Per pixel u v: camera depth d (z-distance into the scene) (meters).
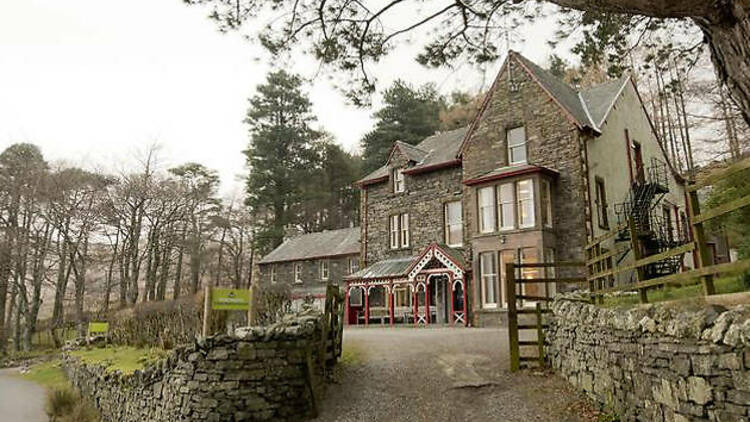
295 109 50.09
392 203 25.98
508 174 19.81
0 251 33.31
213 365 8.92
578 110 21.23
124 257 35.28
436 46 9.54
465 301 20.67
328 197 50.12
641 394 6.09
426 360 11.48
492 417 8.14
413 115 43.91
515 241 19.50
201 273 48.41
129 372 12.41
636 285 6.85
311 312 11.23
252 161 48.19
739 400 4.16
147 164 35.53
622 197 21.06
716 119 22.28
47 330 39.47
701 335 4.62
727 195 10.85
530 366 10.58
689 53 9.16
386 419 8.55
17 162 35.62
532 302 18.92
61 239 36.03
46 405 15.16
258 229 48.75
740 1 4.87
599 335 7.62
